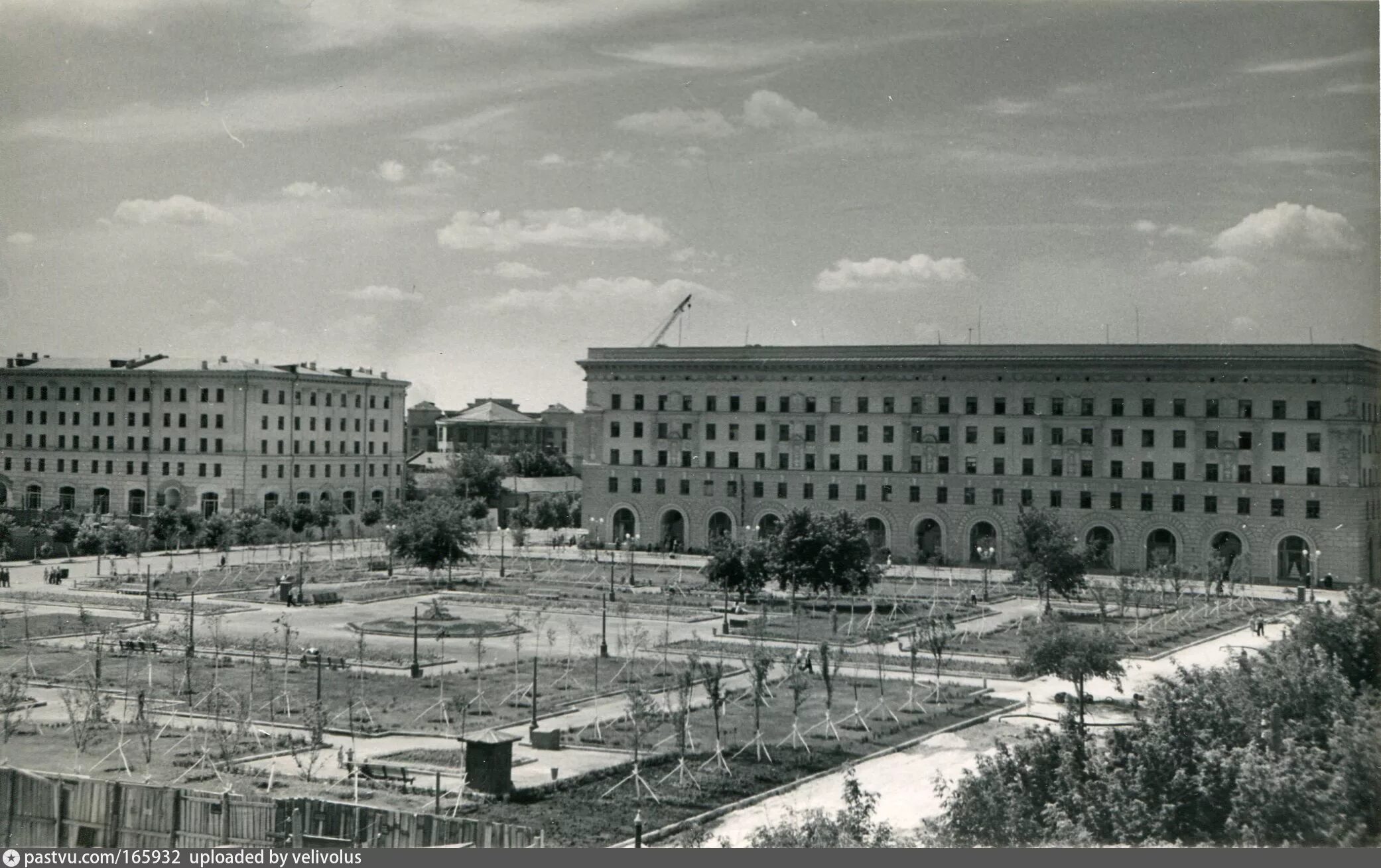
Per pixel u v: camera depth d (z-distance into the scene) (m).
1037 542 116.94
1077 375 148.62
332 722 71.88
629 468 172.00
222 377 189.62
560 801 58.28
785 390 163.62
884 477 158.38
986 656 95.75
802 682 77.81
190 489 190.50
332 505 196.12
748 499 165.50
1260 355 140.00
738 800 59.12
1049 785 54.72
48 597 123.81
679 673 84.50
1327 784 55.62
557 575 147.75
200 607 119.81
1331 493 137.38
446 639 102.00
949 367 154.75
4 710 70.94
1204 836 53.47
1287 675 63.16
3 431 195.62
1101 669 72.62
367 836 51.59
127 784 53.50
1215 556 142.00
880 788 60.97
